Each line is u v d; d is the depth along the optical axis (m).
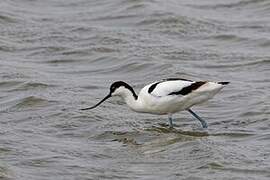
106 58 22.12
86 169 14.27
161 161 14.66
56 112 17.45
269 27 24.72
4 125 16.73
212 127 16.91
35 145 15.51
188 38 23.98
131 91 16.98
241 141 15.79
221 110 18.00
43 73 20.78
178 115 17.70
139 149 15.43
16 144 15.48
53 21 25.69
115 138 16.20
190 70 20.84
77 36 24.09
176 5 26.86
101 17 26.08
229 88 19.44
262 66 21.23
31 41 23.70
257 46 23.16
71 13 26.67
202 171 14.02
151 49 22.75
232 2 27.22
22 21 25.52
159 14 25.50
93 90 19.41
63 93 18.94
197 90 16.36
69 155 14.99
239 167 14.14
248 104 18.12
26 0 27.91
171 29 24.61
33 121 17.06
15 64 21.56
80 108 17.77
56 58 22.33
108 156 15.04
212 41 23.66
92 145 15.71
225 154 14.75
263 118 17.11
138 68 21.23
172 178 13.77
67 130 16.59
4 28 24.81
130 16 25.81
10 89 19.30
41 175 13.94
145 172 14.13
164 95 16.50
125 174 14.05
